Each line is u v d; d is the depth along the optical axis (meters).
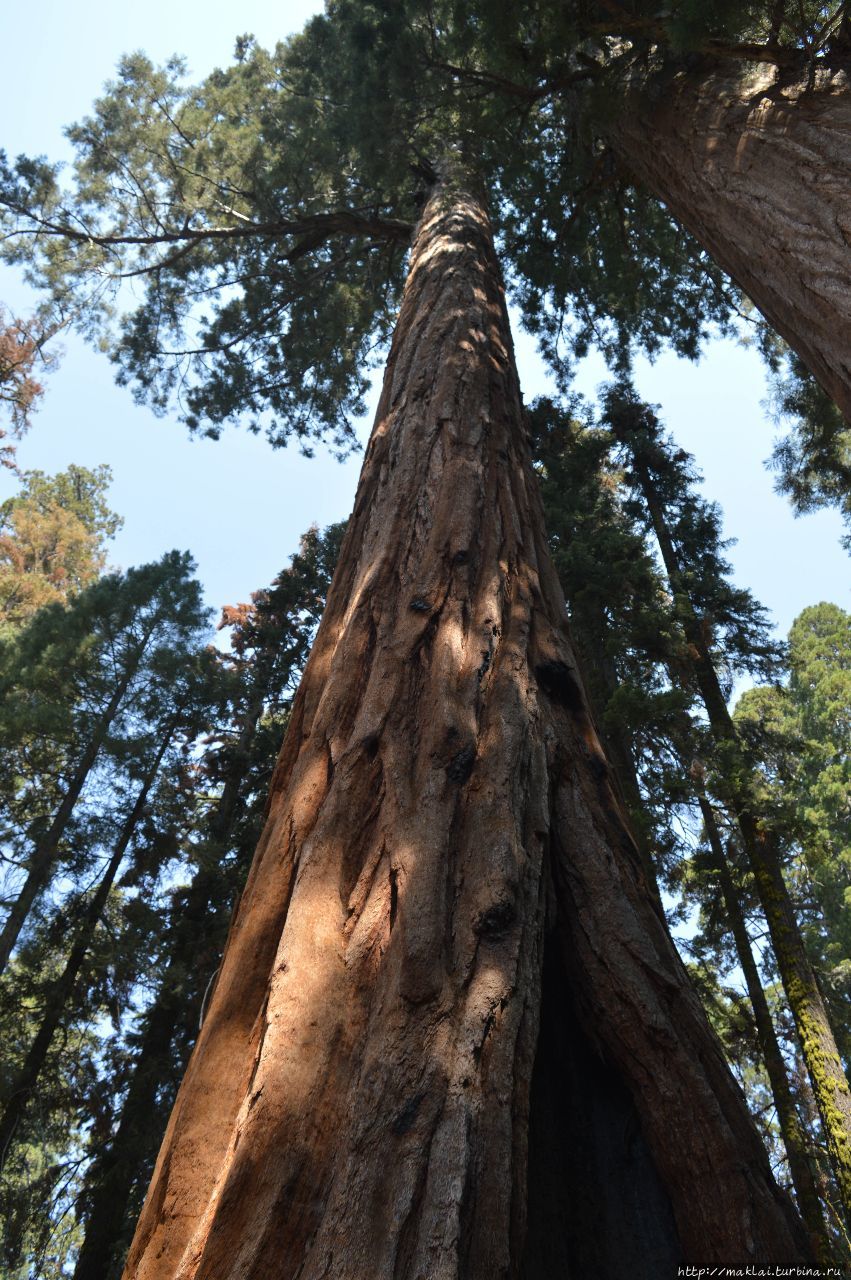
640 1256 1.97
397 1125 1.64
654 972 2.26
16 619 23.56
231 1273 1.48
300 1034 1.86
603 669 11.30
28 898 12.34
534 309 13.57
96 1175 11.18
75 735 13.47
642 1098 2.11
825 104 4.32
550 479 14.78
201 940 12.60
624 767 9.97
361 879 2.25
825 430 10.98
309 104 11.96
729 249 4.59
